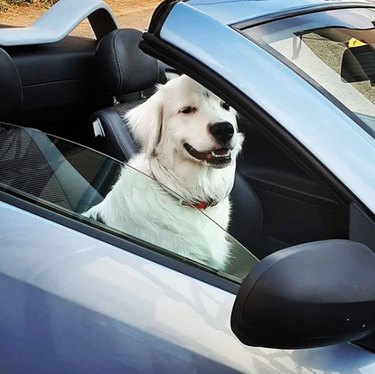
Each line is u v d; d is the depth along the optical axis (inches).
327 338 39.5
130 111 84.3
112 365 50.2
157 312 49.4
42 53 94.7
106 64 88.6
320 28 60.4
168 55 53.1
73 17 100.4
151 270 51.0
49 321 52.0
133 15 374.0
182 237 54.2
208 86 51.5
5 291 53.4
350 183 46.9
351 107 53.1
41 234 53.6
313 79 53.6
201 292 49.5
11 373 54.4
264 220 78.4
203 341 47.9
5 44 89.5
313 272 39.7
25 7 412.8
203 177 74.2
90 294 51.1
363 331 40.8
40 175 58.7
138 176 58.7
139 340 49.4
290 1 63.2
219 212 76.3
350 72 57.4
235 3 58.8
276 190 77.1
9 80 76.5
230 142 72.5
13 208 55.2
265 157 78.2
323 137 48.5
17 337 53.3
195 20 53.9
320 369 45.4
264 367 46.1
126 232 54.4
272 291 38.9
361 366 45.1
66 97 97.5
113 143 83.5
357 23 65.1
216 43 52.4
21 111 83.7
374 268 41.4
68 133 102.3
